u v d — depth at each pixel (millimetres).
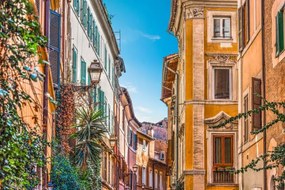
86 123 27797
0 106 8461
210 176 39250
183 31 42312
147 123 95688
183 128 41281
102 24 47750
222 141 39344
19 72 9016
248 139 23703
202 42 40094
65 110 26391
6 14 8531
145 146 80750
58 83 23594
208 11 40250
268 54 20578
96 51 44750
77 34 37156
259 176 21797
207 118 39625
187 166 39469
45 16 21062
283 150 14930
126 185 64875
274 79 19656
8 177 8438
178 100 48281
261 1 21469
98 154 27844
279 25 18953
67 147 25625
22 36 8805
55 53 23328
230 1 40094
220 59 39969
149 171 82812
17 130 9070
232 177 39094
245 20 24891
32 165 10391
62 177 22500
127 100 64688
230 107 39625
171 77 55000
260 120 21594
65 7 31812
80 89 28703
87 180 26875
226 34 40156
